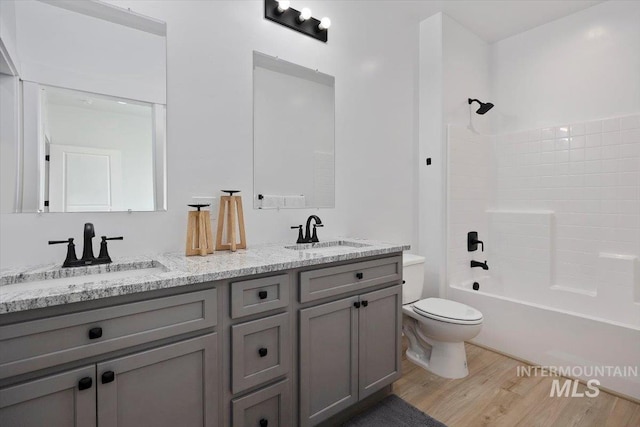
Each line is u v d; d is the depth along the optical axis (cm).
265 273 130
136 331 101
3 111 125
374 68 249
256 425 128
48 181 133
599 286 245
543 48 281
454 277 273
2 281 111
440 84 267
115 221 147
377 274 172
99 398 94
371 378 169
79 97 140
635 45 235
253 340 127
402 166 270
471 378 204
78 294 89
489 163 312
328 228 224
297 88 207
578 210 260
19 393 83
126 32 150
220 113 175
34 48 131
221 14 175
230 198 170
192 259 141
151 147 155
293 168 206
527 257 284
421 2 252
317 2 216
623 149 238
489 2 251
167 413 107
